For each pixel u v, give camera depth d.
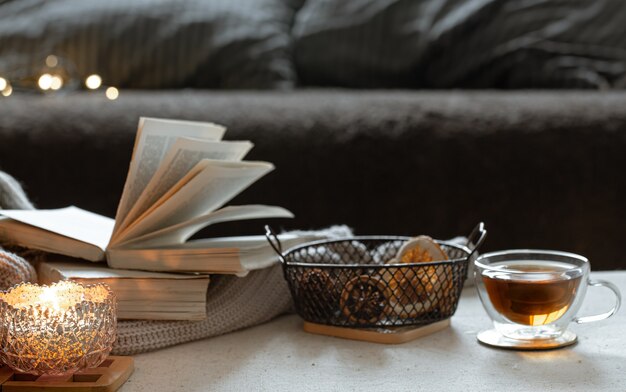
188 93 2.73
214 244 1.43
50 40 2.96
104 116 2.40
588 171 2.27
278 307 1.41
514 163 2.28
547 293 1.27
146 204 1.36
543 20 2.93
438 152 2.29
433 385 1.20
